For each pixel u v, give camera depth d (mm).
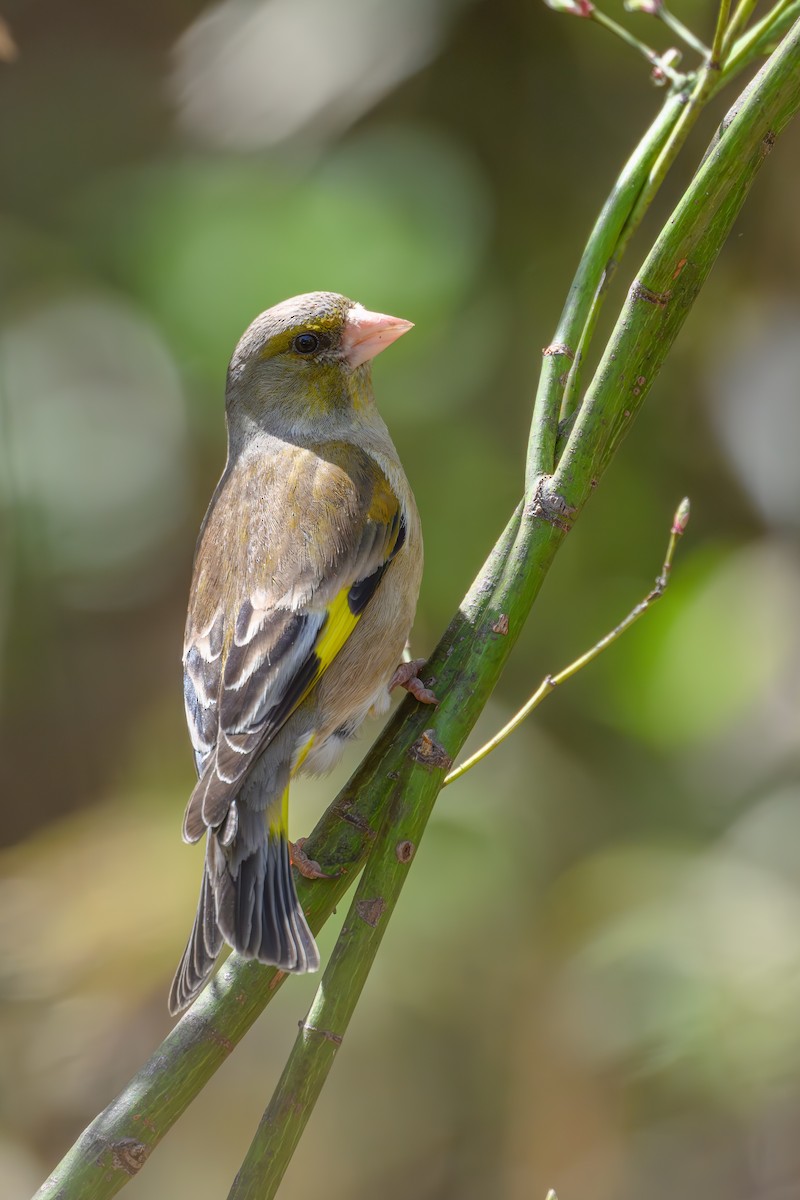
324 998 4680
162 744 12344
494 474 11617
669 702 10859
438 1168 10422
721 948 9914
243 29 12047
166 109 13039
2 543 12422
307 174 11516
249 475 6949
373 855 4812
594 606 11625
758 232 11867
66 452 12398
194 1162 10320
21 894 10680
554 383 5316
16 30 13781
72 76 13695
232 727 6082
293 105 11656
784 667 11094
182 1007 5020
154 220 11695
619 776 11375
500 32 11836
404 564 6855
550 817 11156
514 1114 10414
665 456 12055
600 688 11297
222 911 5316
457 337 11469
